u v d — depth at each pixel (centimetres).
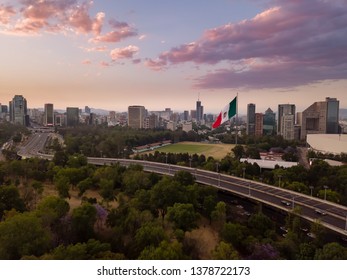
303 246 7456
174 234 7781
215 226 10100
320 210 9825
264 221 9138
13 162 14562
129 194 12394
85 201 10388
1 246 5650
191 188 11131
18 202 9312
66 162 17662
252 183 14025
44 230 6475
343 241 8862
